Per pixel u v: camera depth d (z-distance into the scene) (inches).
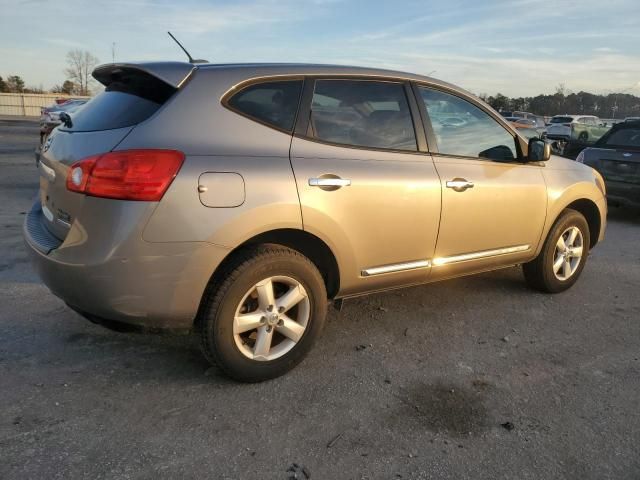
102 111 122.3
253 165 116.1
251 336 126.0
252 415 112.9
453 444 106.0
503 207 163.8
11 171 467.8
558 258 190.7
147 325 113.1
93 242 106.8
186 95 115.0
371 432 108.8
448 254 154.2
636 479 97.8
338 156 129.9
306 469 97.1
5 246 227.1
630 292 199.9
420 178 142.5
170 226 107.0
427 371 135.0
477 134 162.6
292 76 128.6
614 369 139.0
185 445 102.2
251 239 121.6
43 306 163.6
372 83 141.5
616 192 337.7
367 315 169.3
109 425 107.2
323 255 133.3
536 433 110.5
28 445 99.6
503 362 141.3
